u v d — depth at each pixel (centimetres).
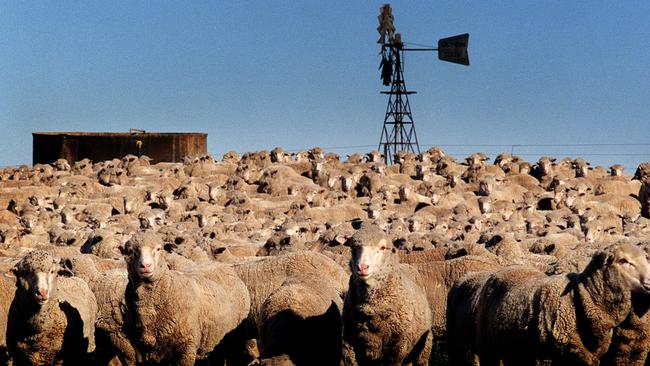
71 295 1869
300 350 1695
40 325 1786
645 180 4738
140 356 1794
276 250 2767
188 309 1784
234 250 2797
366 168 5650
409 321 1669
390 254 1650
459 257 2161
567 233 3222
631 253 1570
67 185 5194
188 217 4034
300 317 1722
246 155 6162
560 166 5719
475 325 1781
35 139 7062
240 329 2012
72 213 4372
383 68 7825
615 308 1580
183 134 7175
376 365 1694
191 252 2464
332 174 5403
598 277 1584
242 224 3781
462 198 4769
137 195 4950
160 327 1761
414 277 2119
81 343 1867
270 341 1709
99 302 1920
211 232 3219
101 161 6906
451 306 1888
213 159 6178
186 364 1797
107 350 1869
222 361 1980
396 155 6306
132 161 6050
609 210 4375
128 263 1748
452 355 1898
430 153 6309
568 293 1611
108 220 4003
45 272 1745
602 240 3025
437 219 3775
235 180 5316
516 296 1666
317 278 1895
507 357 1677
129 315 1775
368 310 1642
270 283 2044
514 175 5528
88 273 1973
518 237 3055
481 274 1894
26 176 5997
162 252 1753
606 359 1695
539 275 1714
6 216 4484
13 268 1761
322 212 4309
